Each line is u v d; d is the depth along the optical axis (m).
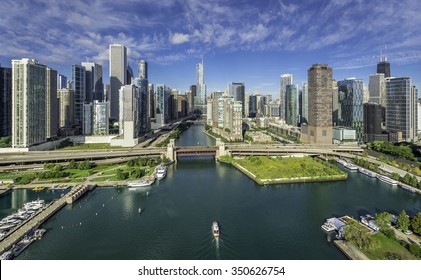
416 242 166.25
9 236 175.38
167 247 169.88
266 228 192.75
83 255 161.75
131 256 161.00
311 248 167.62
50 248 169.12
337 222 193.12
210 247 169.25
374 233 174.62
